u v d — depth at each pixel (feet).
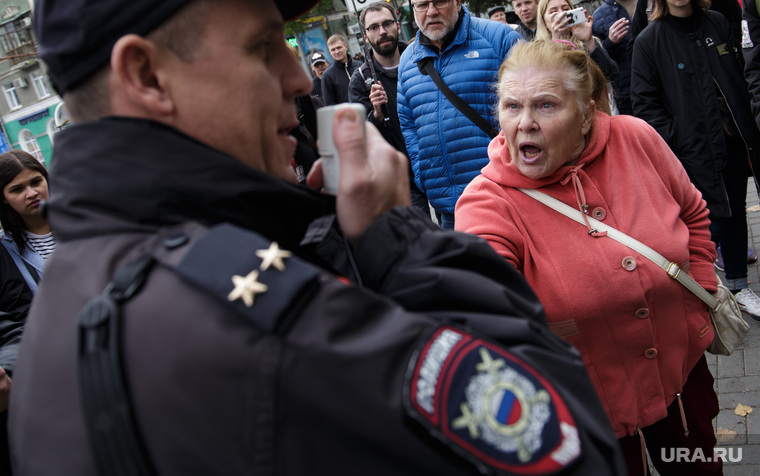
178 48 2.26
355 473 1.88
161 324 1.94
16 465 2.17
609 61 10.66
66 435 1.97
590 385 2.38
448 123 11.32
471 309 2.34
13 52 87.10
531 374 2.01
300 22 53.06
